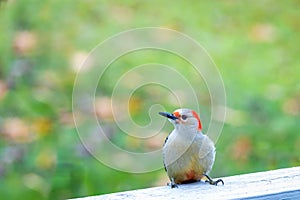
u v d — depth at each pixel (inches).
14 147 401.1
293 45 514.9
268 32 527.8
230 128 416.5
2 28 492.1
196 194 174.6
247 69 482.3
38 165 384.8
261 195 167.8
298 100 447.5
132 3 550.3
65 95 433.4
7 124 416.2
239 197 167.0
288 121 424.8
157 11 544.1
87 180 371.2
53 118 418.0
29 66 464.8
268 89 459.8
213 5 559.2
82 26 511.5
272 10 558.6
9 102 434.0
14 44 479.2
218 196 169.5
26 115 425.1
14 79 452.1
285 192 170.1
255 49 508.1
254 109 439.8
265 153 395.9
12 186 373.4
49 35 495.5
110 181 370.0
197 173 207.0
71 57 469.1
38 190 370.6
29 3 514.9
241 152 397.4
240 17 547.8
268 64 489.1
